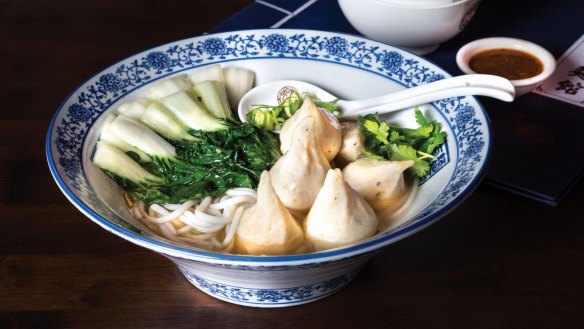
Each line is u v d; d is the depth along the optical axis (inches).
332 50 29.3
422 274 25.2
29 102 32.0
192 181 27.4
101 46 34.9
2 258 26.1
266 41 29.5
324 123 26.3
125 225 22.8
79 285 25.3
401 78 28.4
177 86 28.9
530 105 30.1
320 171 25.4
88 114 27.0
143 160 27.5
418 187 26.1
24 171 29.0
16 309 24.7
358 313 24.4
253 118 28.6
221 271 22.8
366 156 26.7
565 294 24.5
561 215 26.5
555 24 34.4
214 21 36.2
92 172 25.8
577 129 29.0
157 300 24.9
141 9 36.9
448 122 26.6
